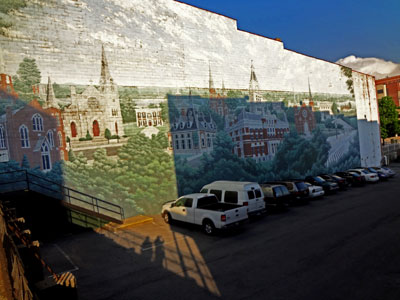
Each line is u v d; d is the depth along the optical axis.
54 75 14.93
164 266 10.14
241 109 24.12
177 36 20.05
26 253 5.65
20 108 13.88
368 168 30.58
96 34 16.39
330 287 8.12
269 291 8.05
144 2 18.48
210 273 9.42
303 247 11.38
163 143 18.88
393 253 10.25
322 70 33.00
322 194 22.08
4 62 13.59
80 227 14.90
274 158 26.86
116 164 16.75
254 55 25.53
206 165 21.25
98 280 9.23
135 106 17.73
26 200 12.99
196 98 20.94
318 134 31.95
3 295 3.09
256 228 14.63
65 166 14.98
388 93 86.38
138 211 17.44
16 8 14.00
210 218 13.36
